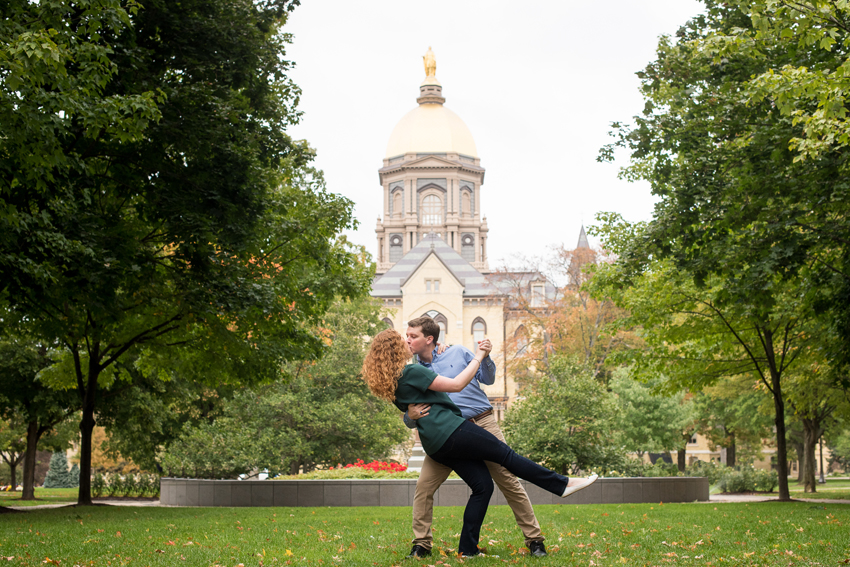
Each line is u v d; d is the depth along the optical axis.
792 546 6.86
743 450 52.12
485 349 6.35
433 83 108.19
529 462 6.07
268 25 17.38
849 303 15.14
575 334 49.47
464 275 78.56
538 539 6.36
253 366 18.77
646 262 16.08
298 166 20.86
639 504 17.09
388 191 102.62
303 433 30.23
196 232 14.39
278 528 9.89
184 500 19.47
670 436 39.06
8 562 6.20
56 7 10.62
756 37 11.78
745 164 14.64
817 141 10.83
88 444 18.91
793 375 24.72
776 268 13.84
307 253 19.36
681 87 16.52
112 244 13.94
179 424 31.89
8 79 9.05
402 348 6.21
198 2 15.53
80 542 8.09
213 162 15.46
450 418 6.03
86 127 12.53
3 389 24.98
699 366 21.70
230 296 15.24
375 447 31.53
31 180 11.55
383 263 100.19
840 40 13.04
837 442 61.38
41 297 12.93
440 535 8.27
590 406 22.66
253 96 17.75
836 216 14.70
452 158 102.12
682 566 5.66
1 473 55.25
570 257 51.78
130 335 18.22
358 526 10.11
